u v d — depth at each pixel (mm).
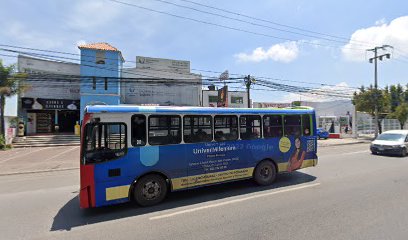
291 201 6820
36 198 7809
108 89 26156
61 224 5719
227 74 27406
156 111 7047
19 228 5527
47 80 26547
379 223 5227
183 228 5258
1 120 21188
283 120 9273
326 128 36906
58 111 28656
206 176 7715
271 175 8867
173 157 7211
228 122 8172
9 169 12992
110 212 6438
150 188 6891
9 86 21438
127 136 6684
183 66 30625
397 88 39781
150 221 5734
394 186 8164
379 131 39031
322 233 4812
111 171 6477
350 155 15969
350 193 7438
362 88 33094
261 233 4895
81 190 6254
